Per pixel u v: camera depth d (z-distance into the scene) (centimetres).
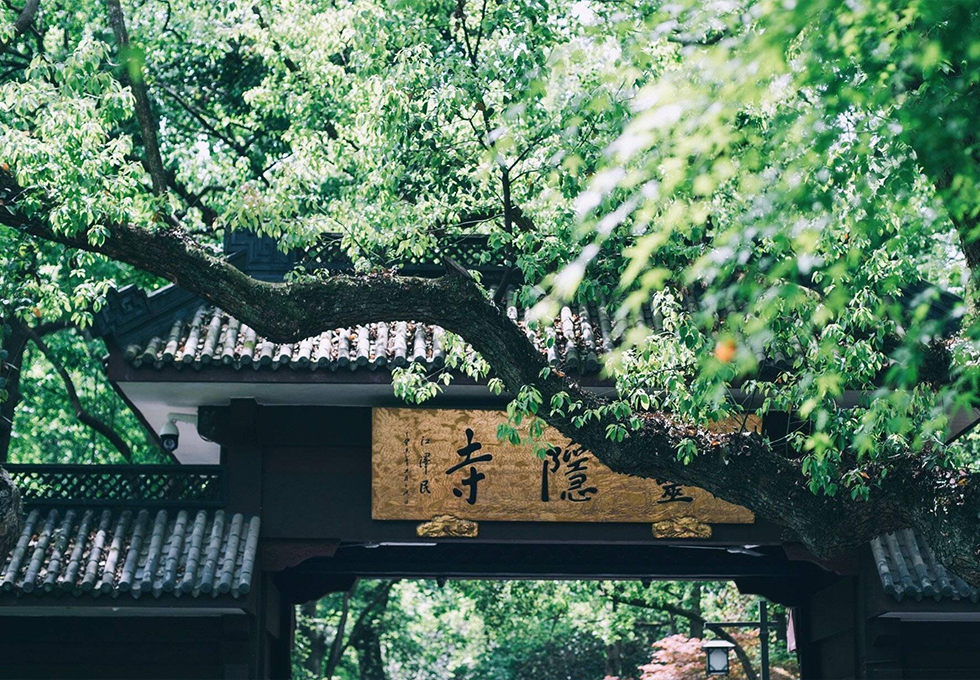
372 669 3525
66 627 1410
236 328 1390
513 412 945
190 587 1289
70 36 1958
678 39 920
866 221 737
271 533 1398
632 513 1404
